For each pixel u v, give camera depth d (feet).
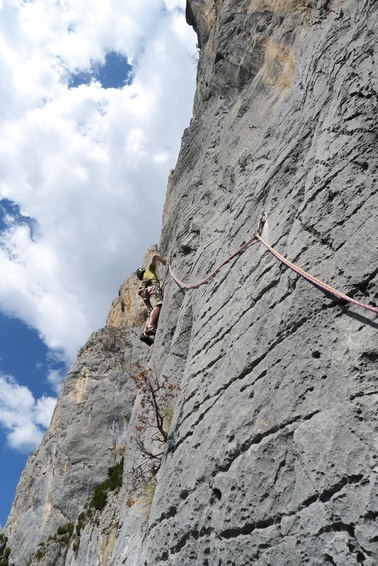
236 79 38.78
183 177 45.39
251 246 24.03
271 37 35.53
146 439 30.83
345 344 15.92
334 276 17.19
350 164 18.71
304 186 21.26
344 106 20.35
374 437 13.83
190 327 30.12
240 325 21.47
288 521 15.31
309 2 32.19
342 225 17.89
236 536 17.19
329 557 13.88
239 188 29.53
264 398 17.97
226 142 36.70
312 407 15.99
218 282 26.11
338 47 23.81
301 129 24.56
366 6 22.47
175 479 21.77
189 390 23.84
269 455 16.75
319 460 14.89
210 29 46.24
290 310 18.30
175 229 40.11
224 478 18.45
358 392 14.74
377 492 13.19
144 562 22.98
